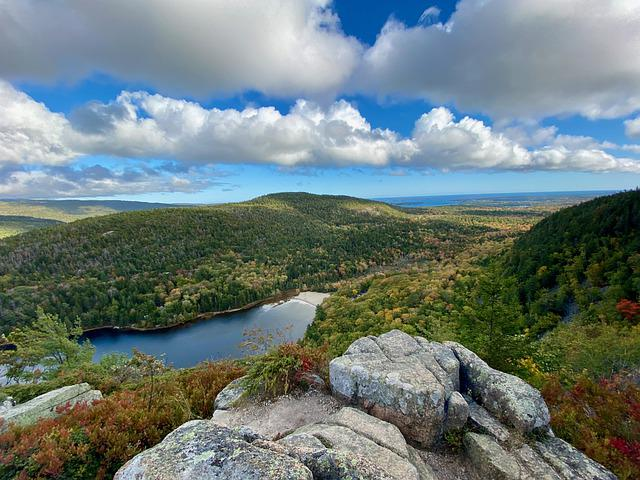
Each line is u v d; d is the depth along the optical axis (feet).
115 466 17.04
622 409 28.04
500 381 23.04
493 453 18.39
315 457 13.41
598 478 17.46
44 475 15.47
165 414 21.66
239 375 29.68
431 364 24.08
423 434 19.65
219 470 11.32
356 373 22.82
